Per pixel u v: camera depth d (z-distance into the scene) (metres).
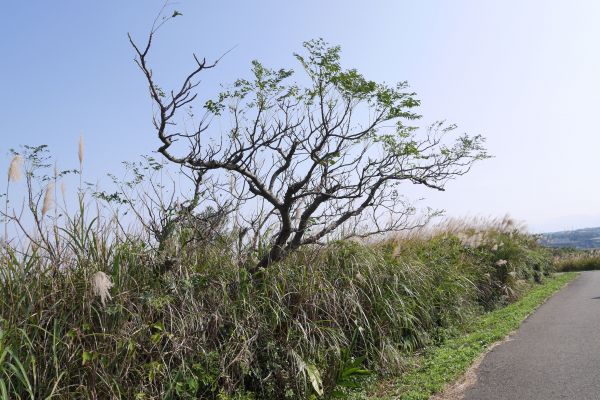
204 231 7.14
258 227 7.90
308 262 8.17
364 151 8.22
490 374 7.51
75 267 5.61
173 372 5.71
